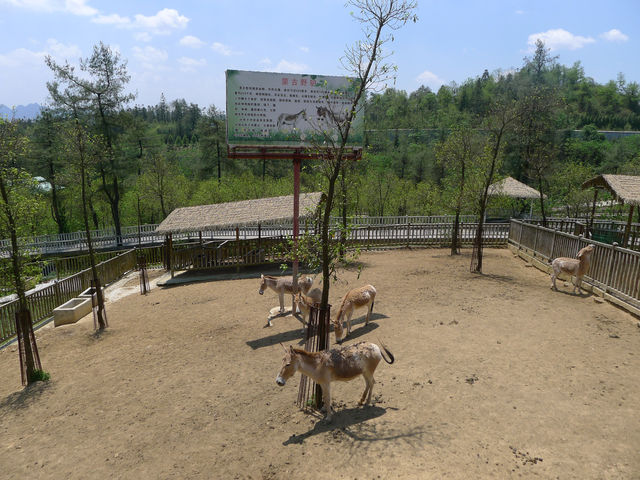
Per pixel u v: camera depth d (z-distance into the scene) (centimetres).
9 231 1106
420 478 554
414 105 15250
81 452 742
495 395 759
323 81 1507
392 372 902
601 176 1923
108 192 4341
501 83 13875
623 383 768
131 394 953
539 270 1830
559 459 571
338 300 1544
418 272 1895
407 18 757
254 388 925
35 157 4475
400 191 5184
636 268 1126
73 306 1769
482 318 1191
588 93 14625
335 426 723
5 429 855
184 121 19712
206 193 5153
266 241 2428
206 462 670
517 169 4956
